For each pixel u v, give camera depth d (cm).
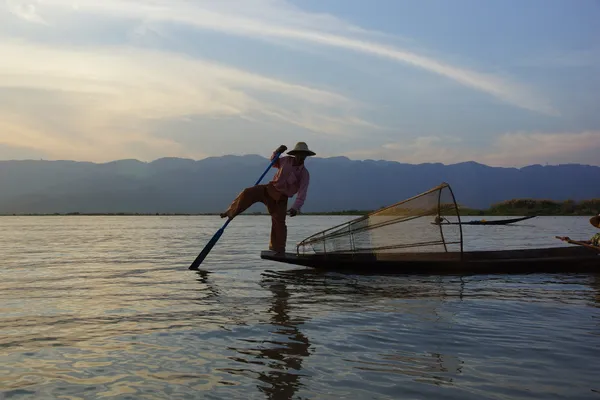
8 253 1310
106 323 484
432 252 855
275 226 919
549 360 366
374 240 880
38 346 407
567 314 512
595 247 812
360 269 852
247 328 460
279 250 920
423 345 405
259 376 335
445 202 846
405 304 568
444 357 373
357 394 304
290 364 359
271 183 914
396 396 302
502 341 414
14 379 332
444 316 506
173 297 622
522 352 385
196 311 536
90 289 687
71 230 3312
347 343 410
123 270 909
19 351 394
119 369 350
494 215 6341
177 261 1071
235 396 302
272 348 397
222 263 1022
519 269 819
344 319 494
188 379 330
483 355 378
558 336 429
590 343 407
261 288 690
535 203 6456
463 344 406
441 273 822
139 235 2464
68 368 353
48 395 305
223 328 461
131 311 539
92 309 550
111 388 316
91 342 418
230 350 392
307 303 579
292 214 909
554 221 3906
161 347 402
